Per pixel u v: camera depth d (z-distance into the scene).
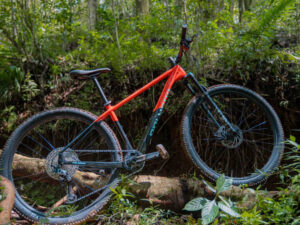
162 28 2.96
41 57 3.09
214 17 2.99
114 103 2.90
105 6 4.18
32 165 2.37
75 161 2.10
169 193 2.15
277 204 1.64
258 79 2.74
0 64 2.91
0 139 2.94
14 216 2.16
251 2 3.67
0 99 2.89
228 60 2.79
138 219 2.01
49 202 2.78
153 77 2.89
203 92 2.28
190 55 2.77
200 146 2.88
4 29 3.01
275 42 2.96
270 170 2.25
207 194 2.11
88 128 2.17
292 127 2.72
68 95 2.97
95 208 2.04
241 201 1.83
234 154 2.91
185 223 1.98
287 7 2.52
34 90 2.95
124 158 2.12
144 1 3.46
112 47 2.79
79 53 3.04
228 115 2.80
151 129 2.19
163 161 3.04
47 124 2.94
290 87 2.69
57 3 3.34
